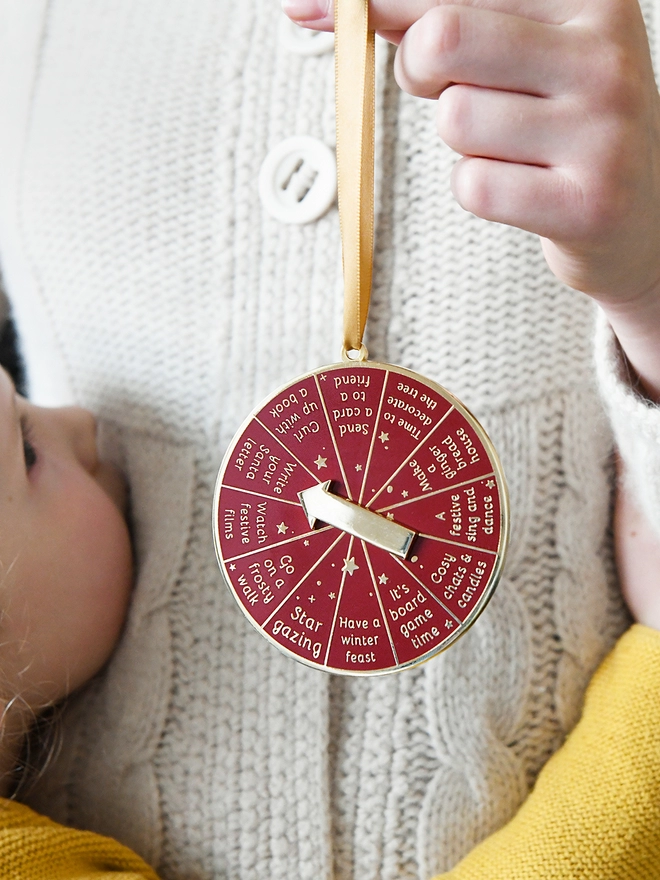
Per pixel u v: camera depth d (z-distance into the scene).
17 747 0.40
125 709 0.40
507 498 0.34
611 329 0.36
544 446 0.39
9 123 0.43
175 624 0.40
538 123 0.31
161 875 0.39
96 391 0.42
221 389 0.40
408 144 0.39
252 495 0.35
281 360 0.39
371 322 0.39
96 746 0.40
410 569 0.34
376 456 0.34
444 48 0.31
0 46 0.44
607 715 0.38
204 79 0.40
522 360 0.39
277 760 0.38
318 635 0.34
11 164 0.43
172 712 0.39
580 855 0.36
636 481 0.37
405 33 0.33
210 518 0.40
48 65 0.43
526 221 0.32
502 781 0.39
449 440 0.34
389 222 0.39
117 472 0.42
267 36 0.40
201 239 0.40
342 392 0.35
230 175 0.40
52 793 0.41
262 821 0.38
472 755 0.38
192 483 0.40
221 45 0.40
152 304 0.41
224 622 0.39
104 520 0.39
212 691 0.39
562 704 0.39
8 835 0.35
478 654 0.39
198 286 0.40
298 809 0.38
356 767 0.39
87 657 0.39
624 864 0.36
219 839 0.39
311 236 0.39
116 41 0.42
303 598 0.35
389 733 0.38
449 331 0.39
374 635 0.34
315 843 0.38
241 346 0.40
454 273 0.39
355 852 0.39
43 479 0.39
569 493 0.39
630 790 0.37
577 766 0.38
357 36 0.33
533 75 0.31
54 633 0.38
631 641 0.39
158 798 0.39
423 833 0.38
